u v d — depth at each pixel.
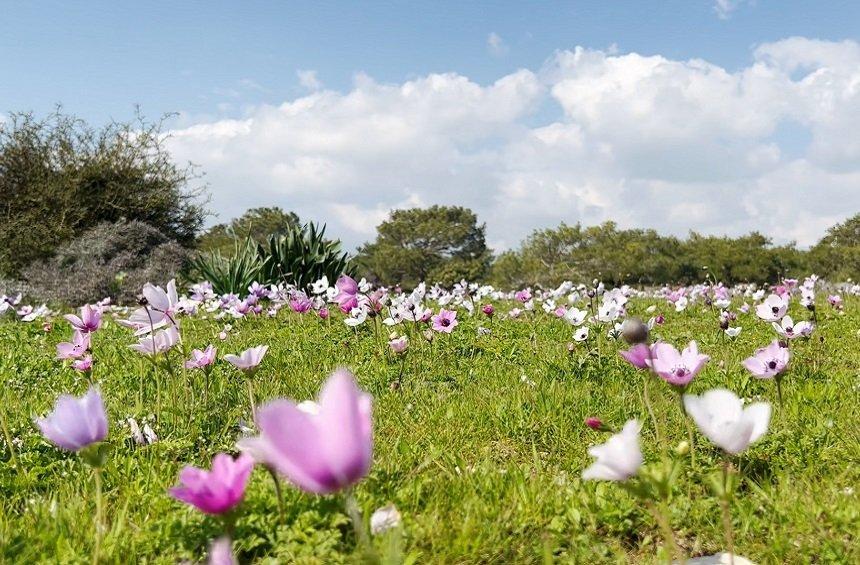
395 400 4.82
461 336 7.38
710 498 2.95
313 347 6.99
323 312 8.02
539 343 7.04
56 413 2.16
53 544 2.59
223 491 1.81
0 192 27.62
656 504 2.89
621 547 2.74
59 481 3.30
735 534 2.75
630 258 60.91
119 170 28.55
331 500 2.66
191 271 23.33
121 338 8.26
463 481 3.16
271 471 2.55
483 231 103.31
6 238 25.66
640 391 4.94
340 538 2.54
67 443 2.15
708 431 1.78
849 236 54.88
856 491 3.02
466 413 4.41
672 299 10.81
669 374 2.84
